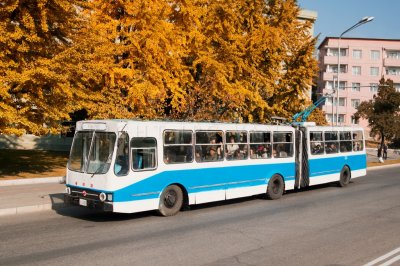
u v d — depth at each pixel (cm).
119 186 1091
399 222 1172
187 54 2414
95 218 1173
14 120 1605
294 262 770
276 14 3112
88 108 1978
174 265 739
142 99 2025
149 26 2116
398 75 7962
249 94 2542
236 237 963
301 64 2969
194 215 1244
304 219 1198
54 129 1803
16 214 1202
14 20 1773
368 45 8019
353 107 8031
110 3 2141
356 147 2152
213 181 1356
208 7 2595
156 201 1184
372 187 2052
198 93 2195
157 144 1190
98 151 1130
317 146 1870
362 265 757
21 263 738
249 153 1498
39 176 1844
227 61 2553
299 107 3023
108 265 733
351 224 1137
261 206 1432
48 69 1655
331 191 1877
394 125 4897
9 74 1614
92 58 1914
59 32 1898
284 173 1645
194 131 1298
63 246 859
